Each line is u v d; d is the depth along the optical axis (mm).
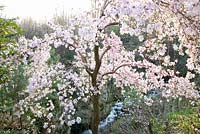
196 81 8508
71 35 5410
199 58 5129
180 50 5332
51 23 5766
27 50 5449
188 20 4363
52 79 6188
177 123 7191
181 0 4215
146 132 8188
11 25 5129
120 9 4320
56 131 7871
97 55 5613
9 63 5410
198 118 6312
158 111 8625
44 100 7312
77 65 6086
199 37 4508
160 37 5137
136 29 4520
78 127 10680
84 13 5445
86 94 7105
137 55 7305
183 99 8406
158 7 4258
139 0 4469
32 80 5715
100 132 10492
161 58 5859
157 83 6031
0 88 6262
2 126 6695
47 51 5633
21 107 5926
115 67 6301
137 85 6250
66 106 6078
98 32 5168
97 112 5664
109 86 11344
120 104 11609
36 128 7145
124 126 9445
